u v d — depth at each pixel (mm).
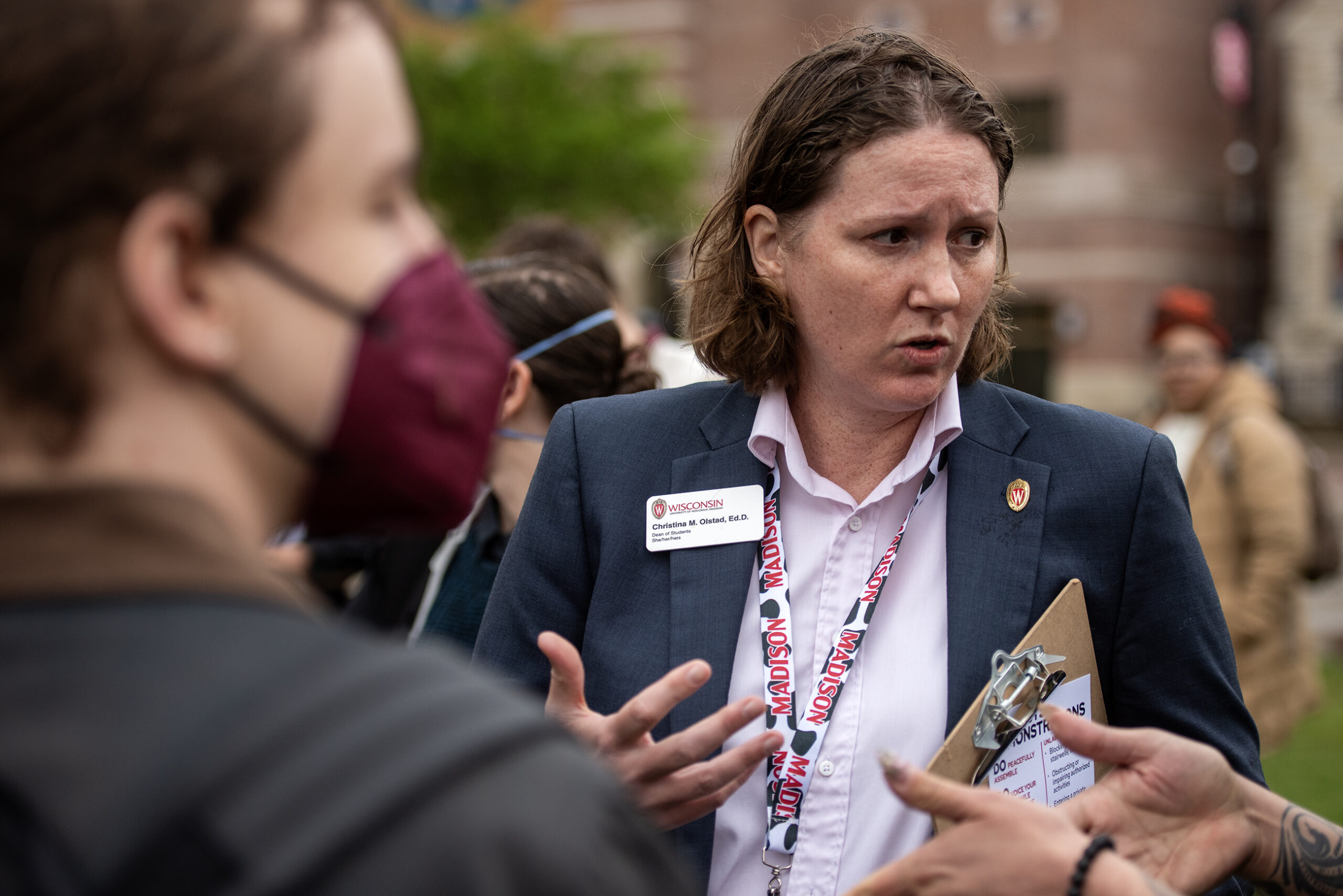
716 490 1444
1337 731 4977
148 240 551
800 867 1284
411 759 514
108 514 549
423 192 768
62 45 536
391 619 2275
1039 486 1360
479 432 705
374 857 492
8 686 521
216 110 554
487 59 19750
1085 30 21938
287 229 593
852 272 1291
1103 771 1331
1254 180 25234
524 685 1453
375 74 627
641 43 23938
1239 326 24906
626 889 541
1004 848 877
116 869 483
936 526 1396
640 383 2193
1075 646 1286
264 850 487
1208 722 1325
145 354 570
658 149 19828
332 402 620
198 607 550
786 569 1418
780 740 1106
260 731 513
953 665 1300
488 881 500
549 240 3051
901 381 1316
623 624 1426
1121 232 22141
